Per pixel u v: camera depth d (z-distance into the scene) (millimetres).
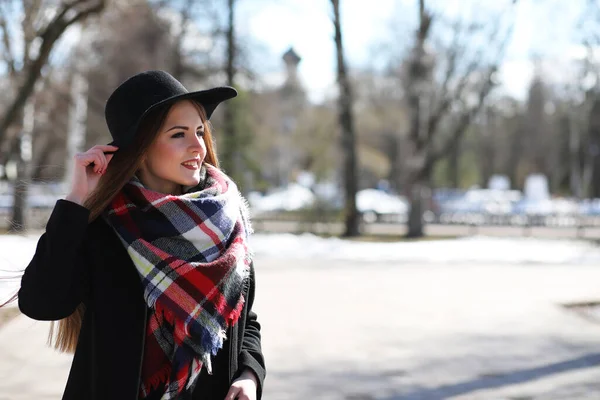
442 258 18078
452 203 42125
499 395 5777
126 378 2059
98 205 2166
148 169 2309
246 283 2307
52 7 16375
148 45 27172
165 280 2062
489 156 78625
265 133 50812
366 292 11734
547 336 8242
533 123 74625
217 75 27438
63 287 2045
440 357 7145
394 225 34469
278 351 7363
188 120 2258
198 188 2359
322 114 44281
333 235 26109
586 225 33594
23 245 9891
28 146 24391
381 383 6148
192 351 2066
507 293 11727
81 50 25859
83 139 28547
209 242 2148
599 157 64812
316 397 5680
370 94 37750
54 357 6980
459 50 24016
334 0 21406
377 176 65938
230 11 25078
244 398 2162
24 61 16703
